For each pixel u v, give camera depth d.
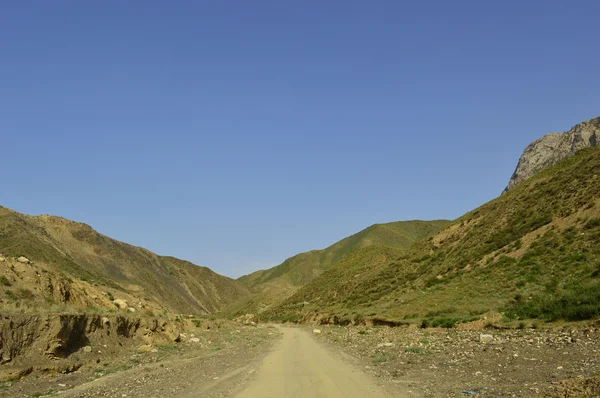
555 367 13.62
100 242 126.62
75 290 29.08
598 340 17.12
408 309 44.72
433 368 16.41
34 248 76.94
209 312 161.88
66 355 19.81
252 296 163.75
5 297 21.11
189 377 17.70
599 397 9.15
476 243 52.16
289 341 38.91
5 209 91.81
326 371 18.22
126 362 21.66
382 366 18.48
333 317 64.56
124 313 30.52
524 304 29.27
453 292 42.47
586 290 25.30
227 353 28.33
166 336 31.88
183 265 196.00
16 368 16.61
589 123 115.75
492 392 11.27
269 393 13.61
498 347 19.05
